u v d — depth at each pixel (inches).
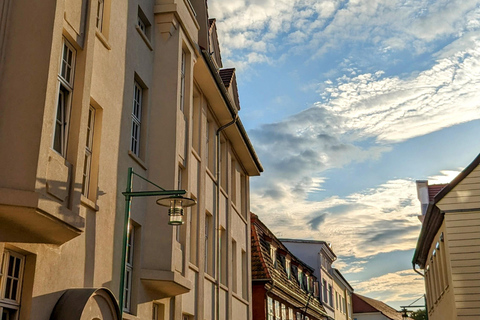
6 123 301.6
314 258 1731.1
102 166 423.5
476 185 797.9
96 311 351.3
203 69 687.1
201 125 717.3
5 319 305.6
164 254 494.3
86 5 386.6
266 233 1188.5
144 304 482.9
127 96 480.1
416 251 1122.0
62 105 359.9
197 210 673.0
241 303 906.7
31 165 297.6
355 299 2795.3
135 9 516.1
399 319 2869.1
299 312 1354.6
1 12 312.3
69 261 362.3
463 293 763.4
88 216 395.2
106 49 444.8
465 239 782.5
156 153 521.3
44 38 313.7
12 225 301.9
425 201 1130.0
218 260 759.1
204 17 767.1
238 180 976.3
